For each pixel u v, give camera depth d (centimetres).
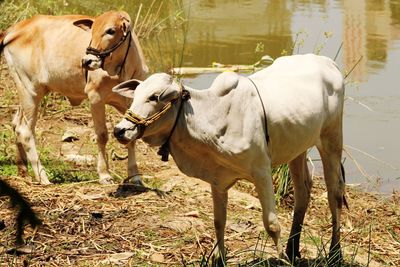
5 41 1334
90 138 1538
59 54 1281
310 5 2834
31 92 1309
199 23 2534
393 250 1135
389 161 1524
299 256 1038
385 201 1359
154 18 2470
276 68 989
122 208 1149
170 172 1378
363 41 2278
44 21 1320
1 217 1090
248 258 1020
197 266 984
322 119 985
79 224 1091
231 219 1152
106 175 1284
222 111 885
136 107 854
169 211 1153
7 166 1357
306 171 1036
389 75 1980
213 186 940
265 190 912
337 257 1024
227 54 2167
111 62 1209
